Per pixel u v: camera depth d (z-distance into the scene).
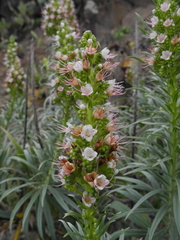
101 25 11.03
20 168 4.71
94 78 2.02
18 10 14.09
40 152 3.72
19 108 5.20
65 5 5.66
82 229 2.29
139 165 2.94
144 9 10.55
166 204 2.88
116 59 5.27
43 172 3.61
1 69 10.27
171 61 2.59
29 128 5.18
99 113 1.97
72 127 2.03
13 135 5.24
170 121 2.79
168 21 2.54
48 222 3.45
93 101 2.02
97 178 1.88
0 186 3.96
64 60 3.12
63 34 3.47
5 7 14.52
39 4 13.34
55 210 4.09
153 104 4.10
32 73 4.02
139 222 3.27
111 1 11.20
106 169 2.02
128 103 5.16
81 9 11.72
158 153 2.84
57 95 3.40
